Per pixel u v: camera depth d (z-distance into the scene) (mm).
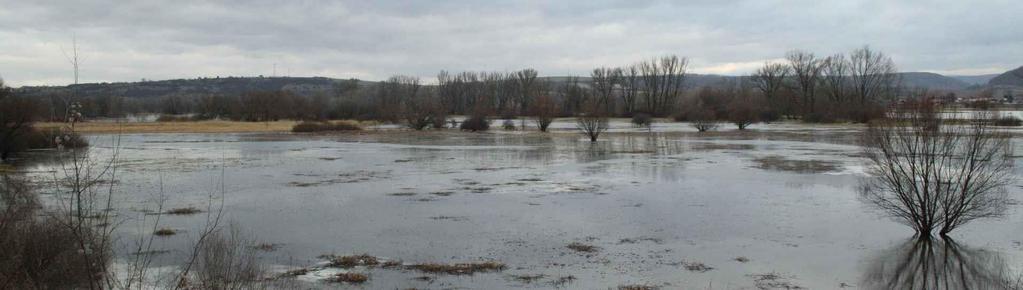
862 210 17578
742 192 21312
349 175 27406
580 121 66312
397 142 51406
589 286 10883
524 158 35531
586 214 17422
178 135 63531
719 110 91938
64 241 8492
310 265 12242
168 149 44406
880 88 99312
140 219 16781
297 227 15875
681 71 120062
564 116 115625
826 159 33188
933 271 11711
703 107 93125
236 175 27516
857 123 84562
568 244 13891
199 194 21656
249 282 9164
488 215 17391
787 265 12156
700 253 13070
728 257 12750
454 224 16156
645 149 41875
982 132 14188
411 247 13719
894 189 15586
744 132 65250
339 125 72375
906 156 14648
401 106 94875
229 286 8938
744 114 73812
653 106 119250
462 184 24062
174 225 16016
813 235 14609
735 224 15906
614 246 13703
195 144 49969
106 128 69875
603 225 15906
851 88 101875
